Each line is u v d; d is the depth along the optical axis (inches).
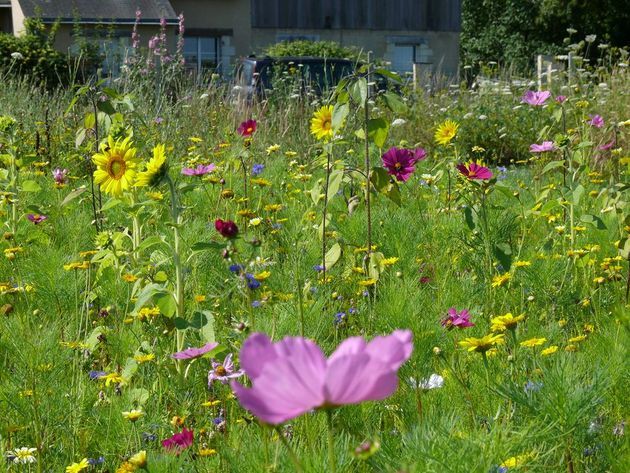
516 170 362.0
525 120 475.2
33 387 109.9
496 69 639.1
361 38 1277.1
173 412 122.3
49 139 330.6
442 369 125.3
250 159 306.2
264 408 51.5
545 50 1686.8
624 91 435.8
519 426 95.9
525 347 124.5
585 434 97.1
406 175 197.8
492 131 474.0
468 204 210.8
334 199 250.1
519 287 169.6
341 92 183.6
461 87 579.5
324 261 177.3
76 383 126.3
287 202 264.4
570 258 180.1
